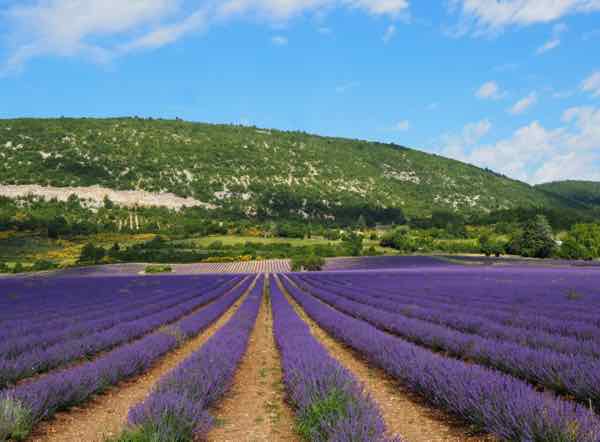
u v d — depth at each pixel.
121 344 12.52
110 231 98.69
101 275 63.34
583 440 4.13
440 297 22.09
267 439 5.59
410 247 89.38
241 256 80.62
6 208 107.12
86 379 7.21
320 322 16.75
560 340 9.70
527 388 5.56
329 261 76.44
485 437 5.48
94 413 6.83
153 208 127.75
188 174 176.25
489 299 20.14
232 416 6.65
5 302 23.92
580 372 6.50
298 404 6.19
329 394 5.72
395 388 8.16
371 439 4.29
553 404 4.73
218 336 11.27
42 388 6.46
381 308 19.55
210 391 6.82
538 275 37.75
